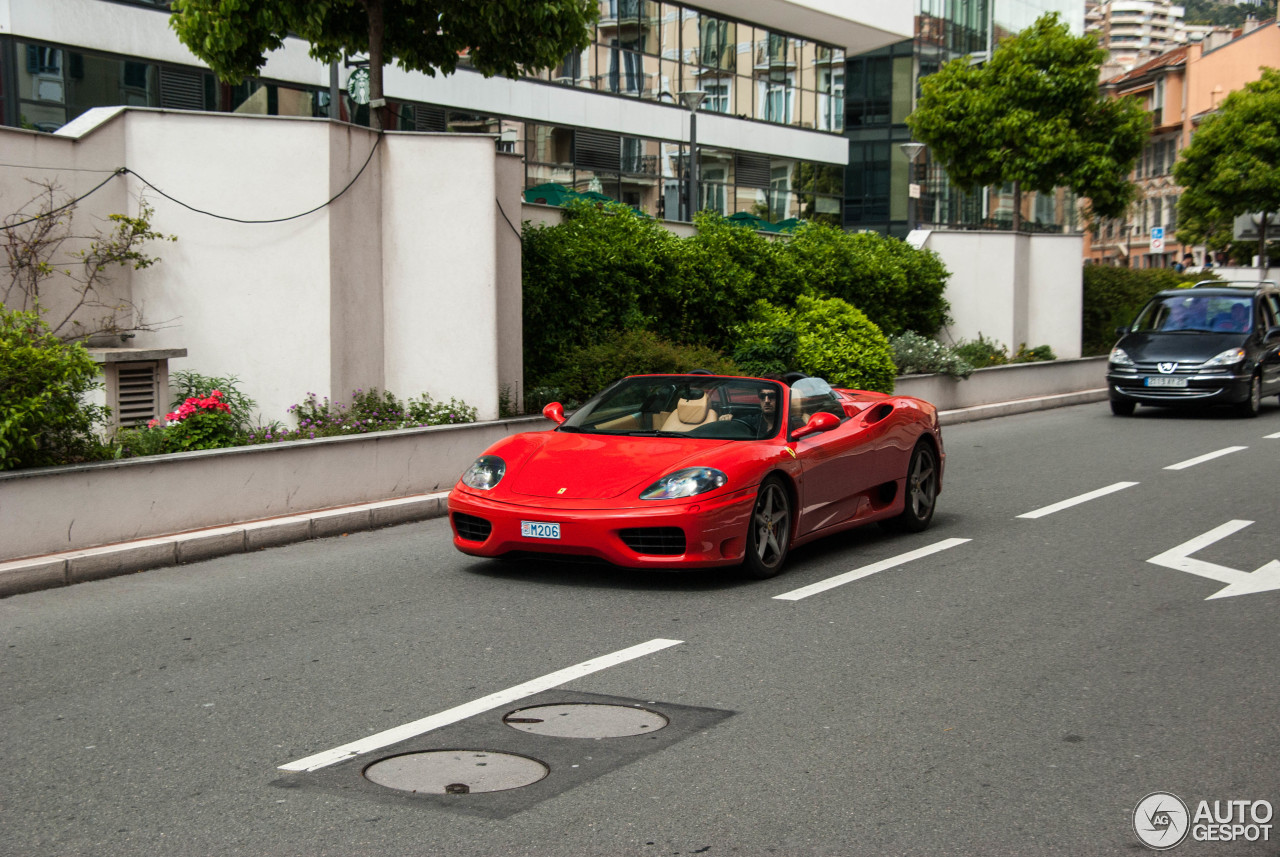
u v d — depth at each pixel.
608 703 5.14
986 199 49.38
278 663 5.77
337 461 9.88
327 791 4.14
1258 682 5.51
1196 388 18.30
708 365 15.27
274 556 8.59
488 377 12.84
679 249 17.58
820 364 17.38
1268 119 34.94
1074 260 24.59
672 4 31.73
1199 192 36.47
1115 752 4.58
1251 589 7.44
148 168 12.11
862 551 8.71
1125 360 19.00
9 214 11.00
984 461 13.95
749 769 4.36
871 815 3.96
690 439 7.95
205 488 8.82
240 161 12.05
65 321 11.01
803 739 4.69
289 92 23.14
